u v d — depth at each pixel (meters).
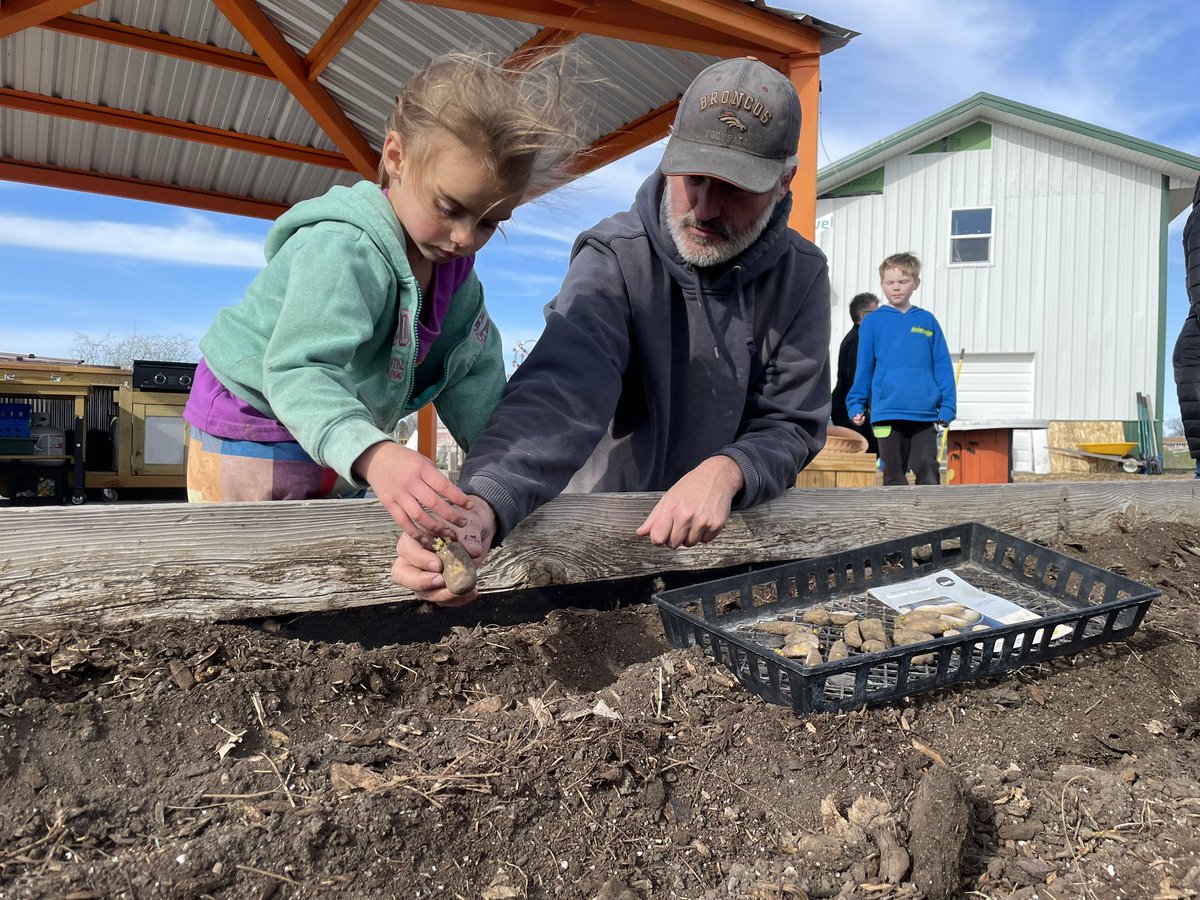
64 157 6.03
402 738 1.20
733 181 1.62
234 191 6.70
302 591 1.51
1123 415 13.38
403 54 4.73
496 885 0.96
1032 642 1.55
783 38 3.73
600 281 1.87
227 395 1.60
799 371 2.09
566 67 1.61
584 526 1.82
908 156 13.66
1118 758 1.41
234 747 1.15
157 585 1.38
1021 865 1.08
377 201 1.41
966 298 13.69
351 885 0.91
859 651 1.56
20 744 1.06
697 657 1.44
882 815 1.11
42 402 5.70
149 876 0.86
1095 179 13.25
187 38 4.72
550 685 1.49
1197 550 2.46
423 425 6.57
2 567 1.26
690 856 1.05
